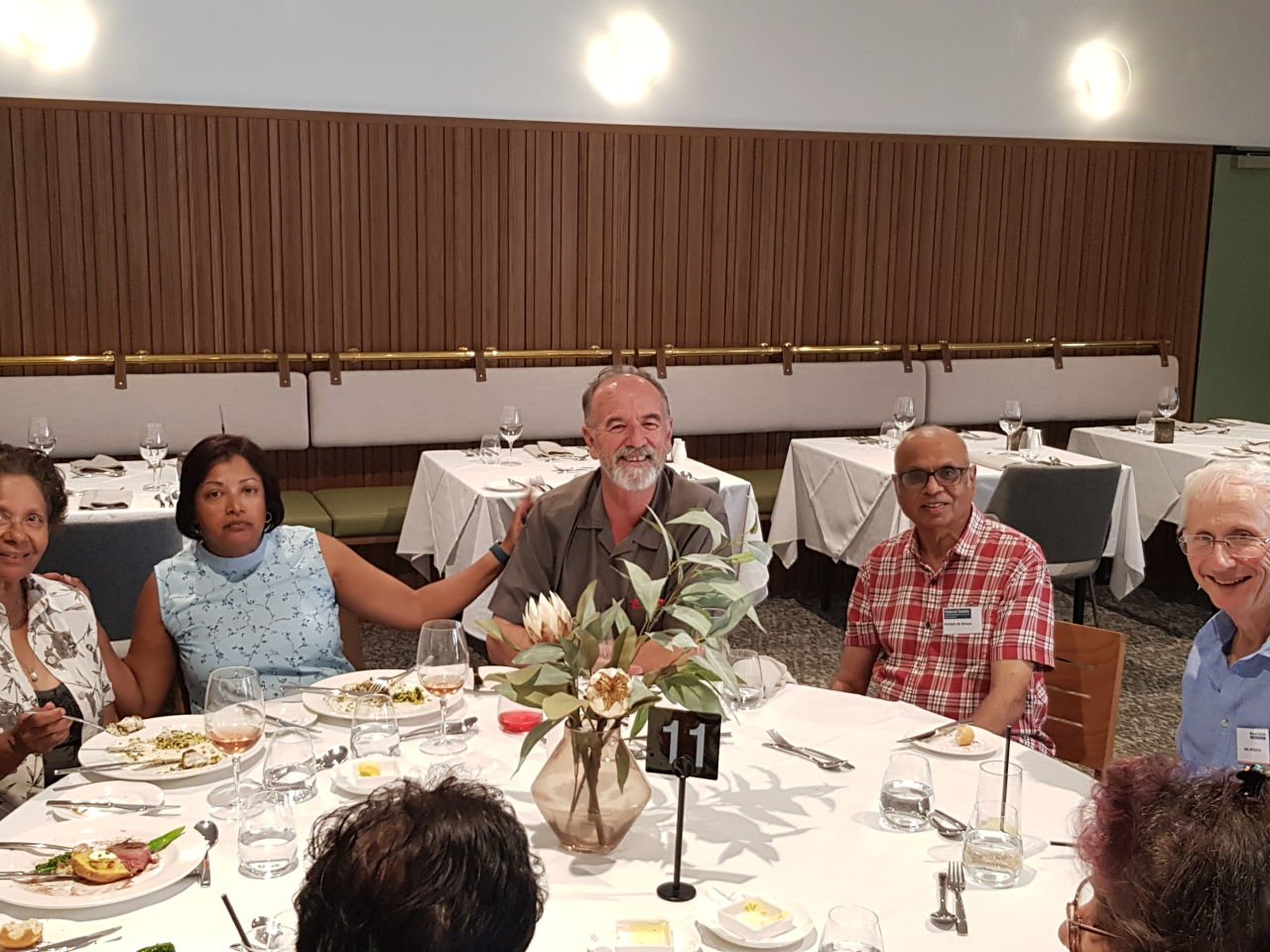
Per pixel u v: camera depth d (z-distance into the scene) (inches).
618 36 245.4
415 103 236.5
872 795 83.2
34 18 213.9
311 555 117.3
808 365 265.3
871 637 122.1
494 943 39.0
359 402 237.5
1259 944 39.9
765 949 64.1
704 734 70.1
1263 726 92.4
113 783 82.7
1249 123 288.8
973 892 70.6
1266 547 92.5
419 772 84.6
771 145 257.8
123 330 226.7
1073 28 273.1
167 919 66.6
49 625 103.4
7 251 218.7
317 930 38.7
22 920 66.1
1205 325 293.1
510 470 200.1
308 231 233.9
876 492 210.1
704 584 76.0
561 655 73.7
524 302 248.8
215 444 113.0
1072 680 117.0
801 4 255.3
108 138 220.7
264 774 77.4
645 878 72.1
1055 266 280.5
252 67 226.7
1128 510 216.5
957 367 274.2
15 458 101.0
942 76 267.0
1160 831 42.4
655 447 111.7
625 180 250.2
